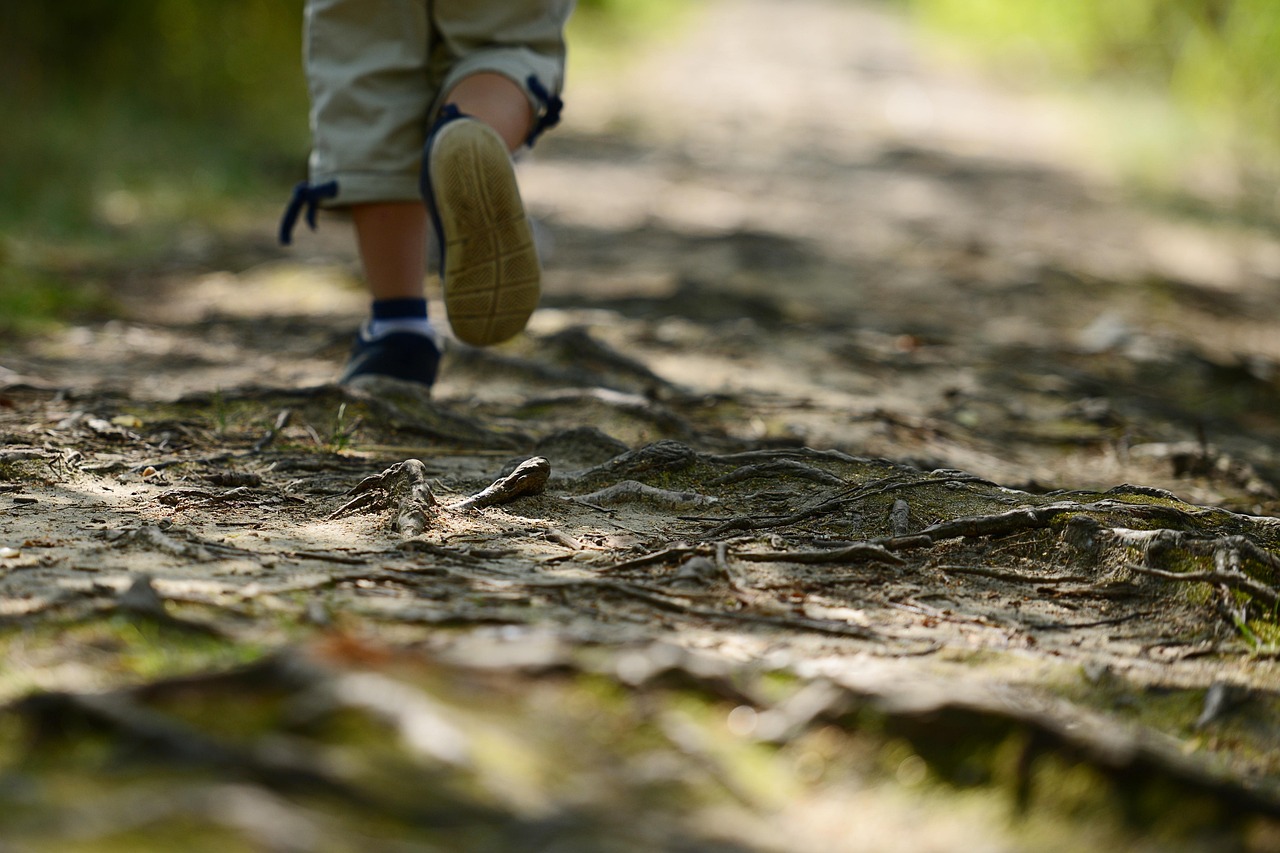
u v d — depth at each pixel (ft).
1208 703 6.65
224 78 40.52
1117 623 8.03
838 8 117.39
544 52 13.30
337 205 13.17
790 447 12.51
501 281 11.97
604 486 10.38
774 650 6.79
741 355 17.87
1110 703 6.64
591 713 5.29
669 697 5.53
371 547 8.52
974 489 10.11
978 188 38.86
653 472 10.56
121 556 7.95
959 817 5.09
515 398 14.30
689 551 8.48
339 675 4.90
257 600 7.06
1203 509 9.66
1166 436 15.35
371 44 13.05
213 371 15.83
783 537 9.14
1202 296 26.50
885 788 5.23
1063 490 10.81
